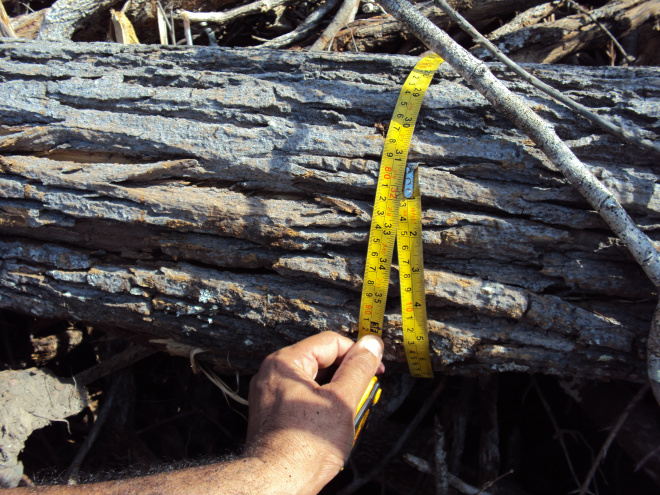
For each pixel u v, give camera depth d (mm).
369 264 425
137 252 465
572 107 421
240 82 466
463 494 500
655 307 422
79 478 523
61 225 457
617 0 571
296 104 454
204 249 447
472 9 589
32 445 555
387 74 463
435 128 442
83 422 565
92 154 468
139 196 444
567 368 435
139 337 507
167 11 625
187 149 448
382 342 433
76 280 462
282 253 441
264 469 356
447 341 430
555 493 545
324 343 417
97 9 625
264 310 444
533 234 417
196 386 604
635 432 469
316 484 366
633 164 425
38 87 475
